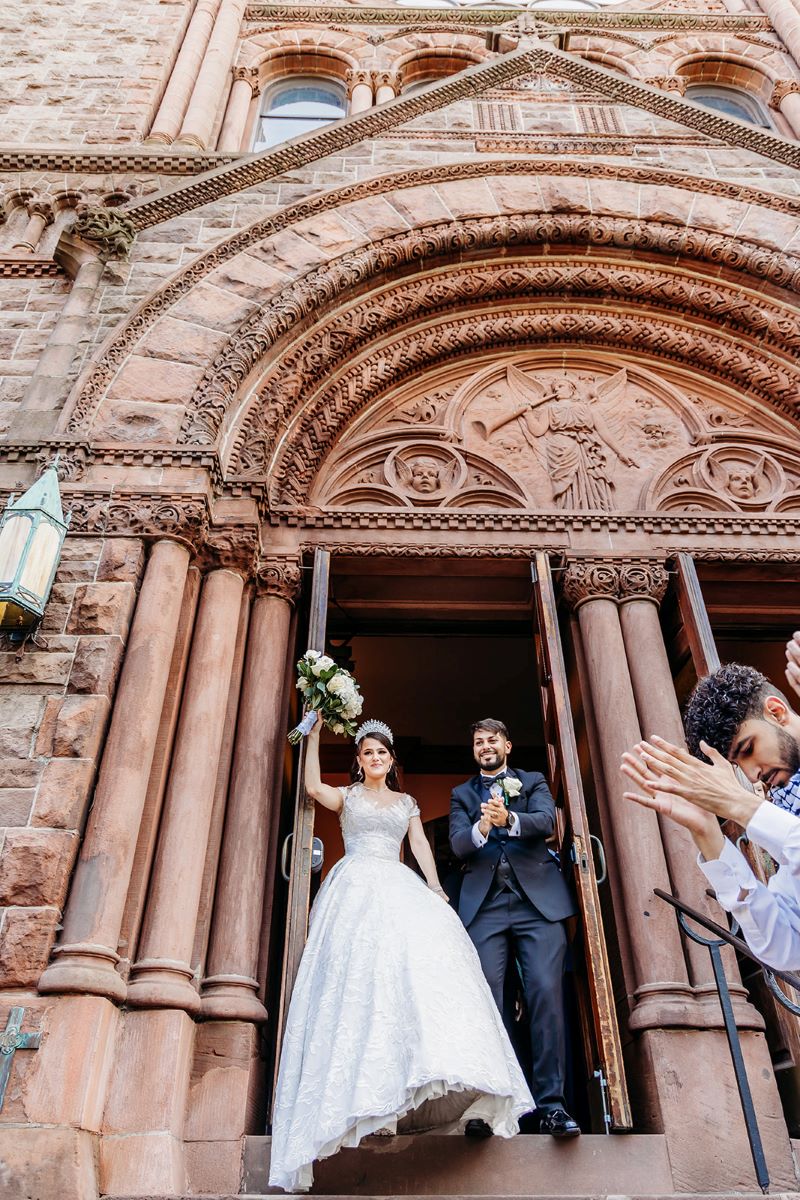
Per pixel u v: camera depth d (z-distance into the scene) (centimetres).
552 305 885
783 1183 461
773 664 1054
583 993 548
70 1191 396
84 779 529
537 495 774
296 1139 388
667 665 661
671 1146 465
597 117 993
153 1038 466
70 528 632
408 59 1344
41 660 576
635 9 1578
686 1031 511
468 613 767
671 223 873
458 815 553
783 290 849
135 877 522
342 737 1141
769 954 293
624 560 709
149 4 1282
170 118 1097
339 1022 407
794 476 809
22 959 464
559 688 612
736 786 285
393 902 454
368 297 830
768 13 1463
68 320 782
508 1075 403
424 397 848
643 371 872
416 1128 455
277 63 1330
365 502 762
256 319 765
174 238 851
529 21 1185
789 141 947
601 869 606
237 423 732
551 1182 443
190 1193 445
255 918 544
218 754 586
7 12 1239
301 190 891
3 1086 425
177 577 624
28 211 942
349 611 764
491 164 905
